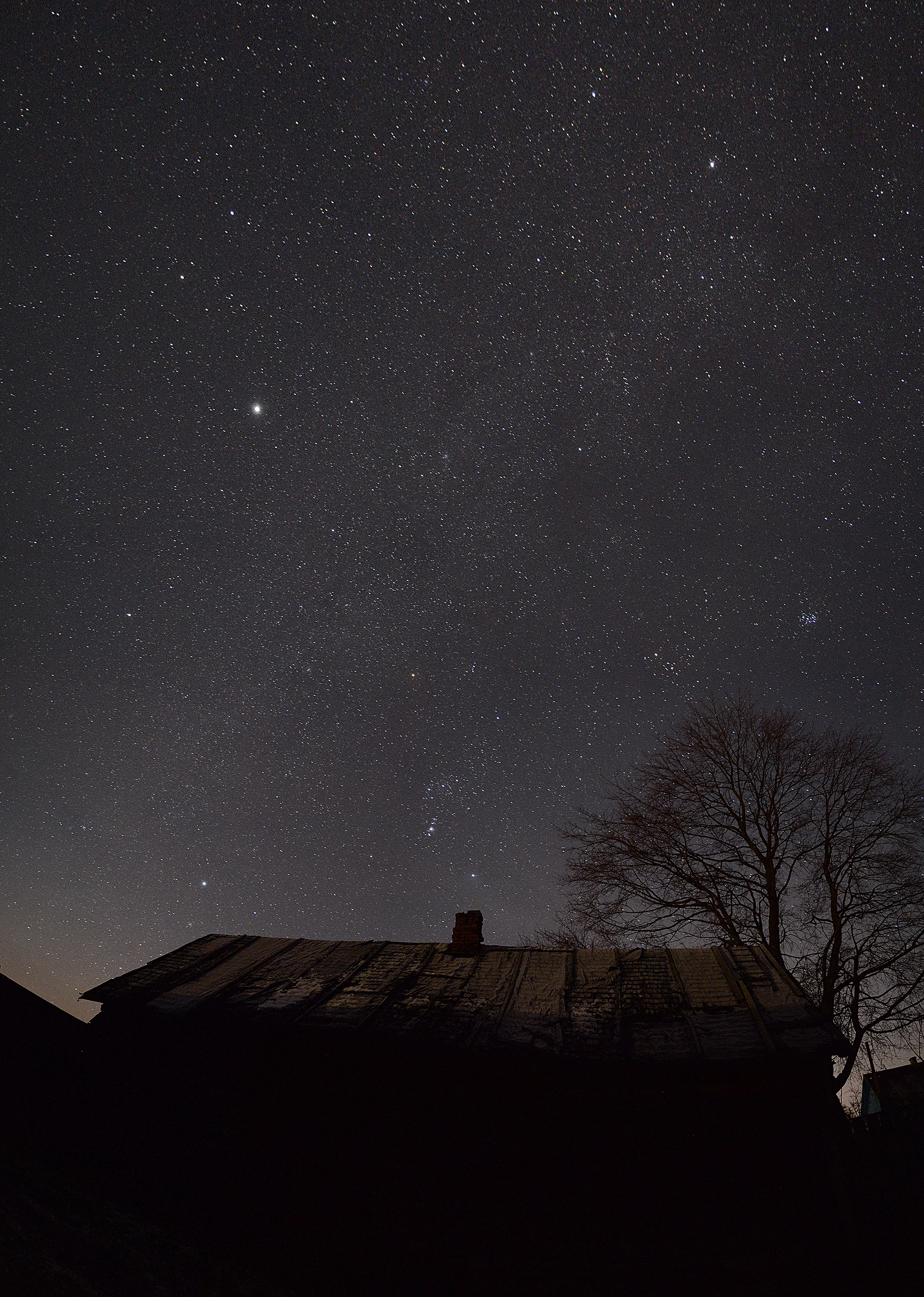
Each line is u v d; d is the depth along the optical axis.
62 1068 7.84
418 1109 8.02
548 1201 7.25
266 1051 8.77
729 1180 7.05
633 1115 7.46
